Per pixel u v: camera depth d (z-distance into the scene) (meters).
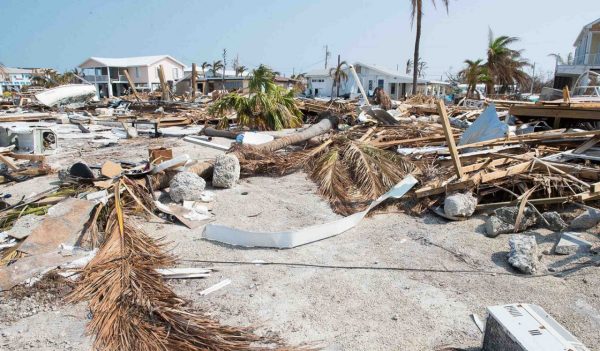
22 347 3.07
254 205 6.32
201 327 3.15
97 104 27.28
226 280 4.11
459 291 3.88
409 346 3.13
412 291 3.90
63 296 3.68
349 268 4.36
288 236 4.81
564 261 4.34
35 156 9.05
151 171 6.58
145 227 5.36
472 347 3.10
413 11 25.36
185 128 15.54
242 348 3.02
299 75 62.78
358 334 3.28
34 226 4.79
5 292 3.71
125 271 3.87
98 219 5.11
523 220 5.05
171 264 4.39
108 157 10.11
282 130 13.98
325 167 7.37
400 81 44.66
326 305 3.69
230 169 7.08
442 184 5.95
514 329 2.63
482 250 4.66
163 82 27.16
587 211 4.97
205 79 49.66
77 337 3.17
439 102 5.73
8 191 7.10
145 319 3.24
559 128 9.33
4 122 18.14
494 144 7.48
